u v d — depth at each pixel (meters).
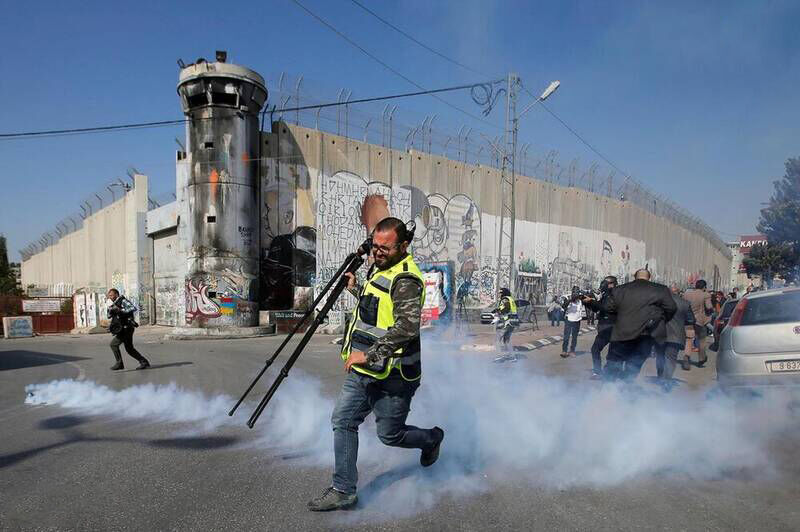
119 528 3.18
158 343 17.39
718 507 3.44
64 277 39.12
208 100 19.75
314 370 9.95
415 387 3.42
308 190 23.86
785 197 37.44
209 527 3.18
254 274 20.69
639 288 6.32
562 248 35.50
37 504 3.55
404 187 27.20
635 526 3.17
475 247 30.31
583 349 13.95
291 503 3.54
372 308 3.33
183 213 21.70
